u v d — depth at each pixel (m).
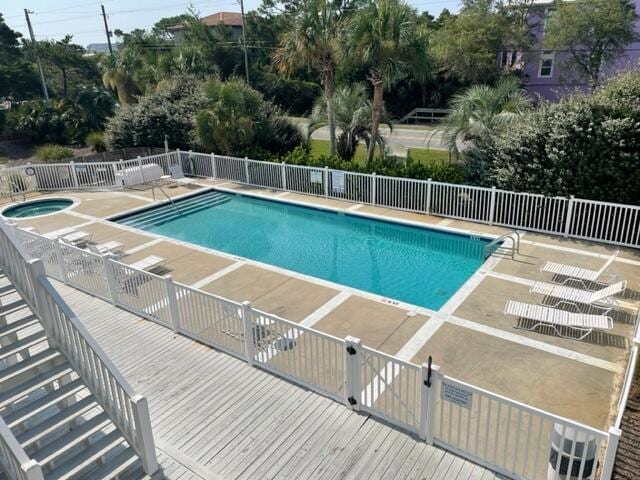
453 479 5.56
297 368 7.65
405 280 12.30
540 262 12.10
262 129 21.81
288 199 18.12
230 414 6.79
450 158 17.50
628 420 5.72
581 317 8.87
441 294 11.48
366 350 6.32
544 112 14.05
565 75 34.44
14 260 6.53
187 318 8.72
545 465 5.72
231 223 16.89
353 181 17.23
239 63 48.97
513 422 6.63
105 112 34.00
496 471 5.63
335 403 6.95
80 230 15.52
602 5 31.28
